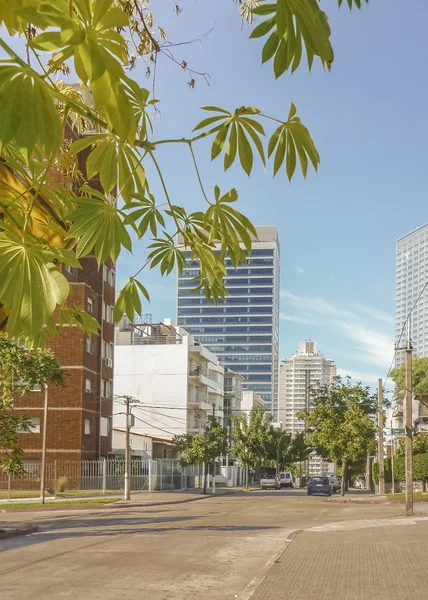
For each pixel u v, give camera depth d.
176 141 2.04
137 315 2.62
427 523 24.34
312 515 30.27
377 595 10.99
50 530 23.08
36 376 28.05
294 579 12.59
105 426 54.22
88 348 50.31
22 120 1.53
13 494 44.81
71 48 1.57
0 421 28.59
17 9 1.53
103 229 2.10
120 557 15.64
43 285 1.79
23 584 12.06
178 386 76.19
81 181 2.49
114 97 1.67
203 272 2.69
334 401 53.28
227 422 102.19
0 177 2.26
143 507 37.22
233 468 90.31
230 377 106.19
